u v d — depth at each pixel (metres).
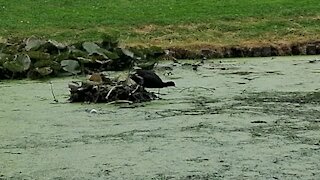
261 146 7.03
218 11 21.73
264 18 20.98
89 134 7.75
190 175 6.04
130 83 10.32
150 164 6.41
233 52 17.75
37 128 8.15
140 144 7.20
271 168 6.22
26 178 6.05
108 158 6.66
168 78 12.72
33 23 20.64
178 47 17.55
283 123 8.18
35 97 10.62
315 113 8.82
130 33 19.52
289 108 9.22
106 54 14.32
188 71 13.93
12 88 11.80
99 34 19.39
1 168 6.38
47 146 7.21
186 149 6.95
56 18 21.20
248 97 10.24
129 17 21.11
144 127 8.07
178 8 22.27
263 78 12.48
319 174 6.02
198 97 10.31
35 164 6.50
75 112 9.19
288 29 19.97
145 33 19.56
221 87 11.36
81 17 21.27
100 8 22.48
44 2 23.23
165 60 16.36
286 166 6.28
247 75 12.99
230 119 8.46
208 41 18.78
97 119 8.64
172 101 10.00
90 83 10.23
